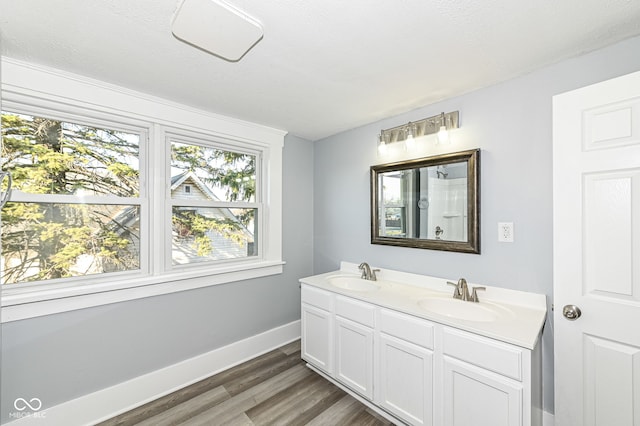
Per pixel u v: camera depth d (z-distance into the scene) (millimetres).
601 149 1218
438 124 1980
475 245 1780
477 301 1704
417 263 2121
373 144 2438
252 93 1866
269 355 2520
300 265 2912
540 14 1120
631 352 1149
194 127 2123
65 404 1607
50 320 1576
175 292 2045
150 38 1274
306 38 1272
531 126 1590
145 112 1891
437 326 1471
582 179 1271
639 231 1133
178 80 1684
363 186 2520
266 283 2619
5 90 1440
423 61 1477
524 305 1612
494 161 1731
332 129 2639
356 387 1866
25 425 1503
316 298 2182
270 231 2633
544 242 1551
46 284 1610
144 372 1899
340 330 1985
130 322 1848
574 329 1290
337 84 1732
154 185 1976
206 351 2211
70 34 1240
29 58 1444
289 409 1802
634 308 1142
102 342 1741
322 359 2131
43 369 1553
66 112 1651
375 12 1105
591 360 1246
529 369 1182
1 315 1433
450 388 1419
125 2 1047
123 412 1779
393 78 1657
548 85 1531
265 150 2633
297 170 2883
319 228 2963
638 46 1275
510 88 1668
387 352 1693
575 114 1290
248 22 1136
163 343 1988
